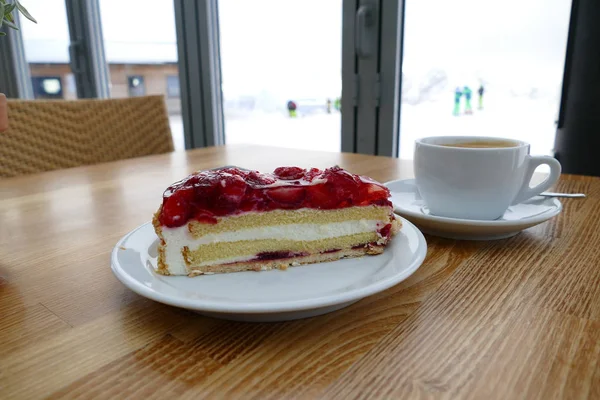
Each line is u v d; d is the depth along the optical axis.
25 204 0.79
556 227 0.65
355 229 0.53
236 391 0.31
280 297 0.41
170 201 0.48
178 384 0.32
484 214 0.63
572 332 0.38
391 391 0.31
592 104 1.17
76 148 1.30
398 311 0.42
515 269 0.51
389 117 1.64
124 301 0.44
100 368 0.34
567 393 0.30
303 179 0.53
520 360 0.34
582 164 1.23
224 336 0.38
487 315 0.41
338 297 0.38
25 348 0.36
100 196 0.84
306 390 0.31
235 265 0.50
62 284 0.48
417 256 0.48
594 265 0.52
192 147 2.38
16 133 1.18
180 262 0.49
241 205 0.49
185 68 2.25
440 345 0.36
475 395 0.30
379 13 1.56
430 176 0.64
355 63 1.67
